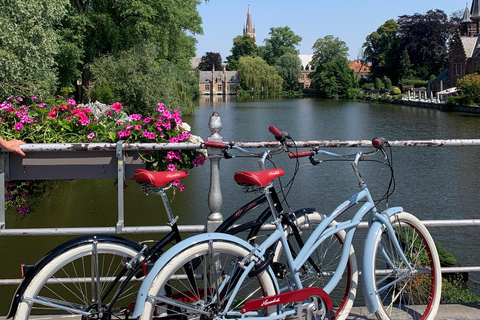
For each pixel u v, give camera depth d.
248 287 2.87
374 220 2.99
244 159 22.66
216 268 2.73
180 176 2.64
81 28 26.23
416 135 33.72
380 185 17.58
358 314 3.18
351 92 105.31
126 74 28.88
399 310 3.10
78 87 31.22
